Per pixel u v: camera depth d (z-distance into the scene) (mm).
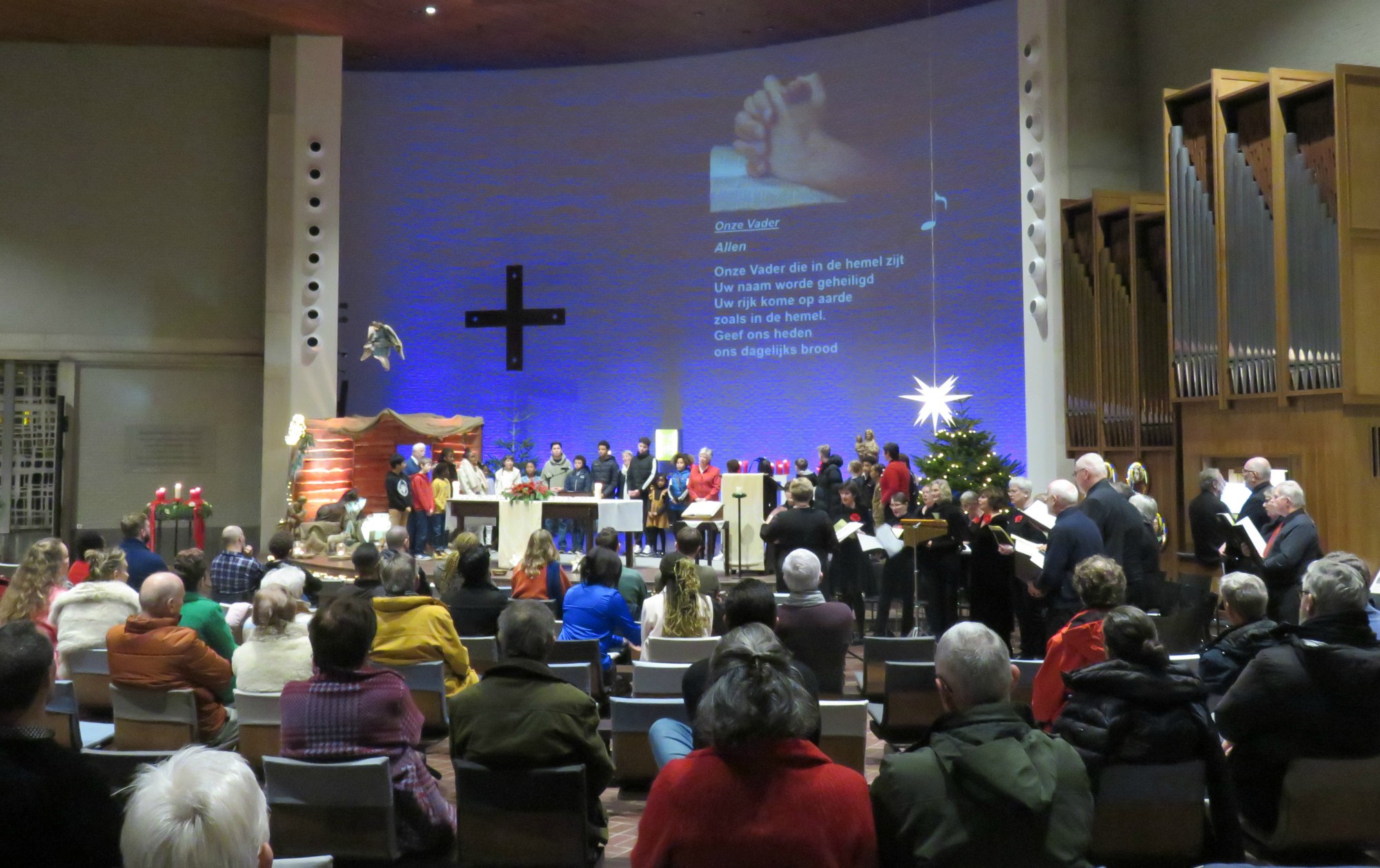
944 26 16156
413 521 15086
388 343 16516
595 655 5910
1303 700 3562
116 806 2533
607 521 13531
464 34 16875
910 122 16453
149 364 17125
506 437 18688
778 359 17422
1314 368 8570
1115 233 11664
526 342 18734
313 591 6922
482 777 3729
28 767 2422
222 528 17219
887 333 16578
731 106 17859
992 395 15609
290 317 16375
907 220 16453
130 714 4906
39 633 2539
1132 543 6844
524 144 18750
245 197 17219
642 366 18219
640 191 18297
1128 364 11406
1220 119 9492
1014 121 15438
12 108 16891
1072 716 3477
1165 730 3357
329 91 16562
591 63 18516
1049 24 12547
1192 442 10078
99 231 17016
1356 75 8344
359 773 3723
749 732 2389
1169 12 12242
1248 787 3756
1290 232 8766
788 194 17406
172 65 17156
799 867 2332
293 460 15555
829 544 9328
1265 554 6781
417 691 5559
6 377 16750
